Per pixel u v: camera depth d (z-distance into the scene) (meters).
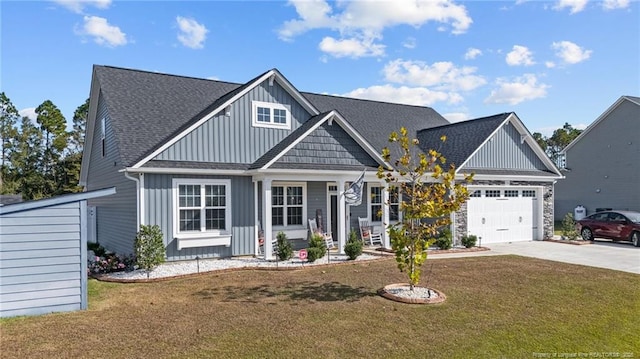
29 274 7.88
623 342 6.61
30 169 44.72
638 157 28.31
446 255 15.59
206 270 12.15
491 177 18.78
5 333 6.74
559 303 8.77
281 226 16.06
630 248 17.78
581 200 32.22
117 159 14.90
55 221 8.10
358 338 6.54
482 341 6.49
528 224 20.44
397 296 8.88
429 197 9.12
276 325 7.12
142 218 12.73
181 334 6.68
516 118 19.95
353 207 17.92
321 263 13.30
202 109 16.88
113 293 9.55
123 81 16.58
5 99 45.00
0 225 7.70
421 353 5.97
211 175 14.05
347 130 15.89
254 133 15.30
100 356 5.79
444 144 20.25
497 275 11.62
